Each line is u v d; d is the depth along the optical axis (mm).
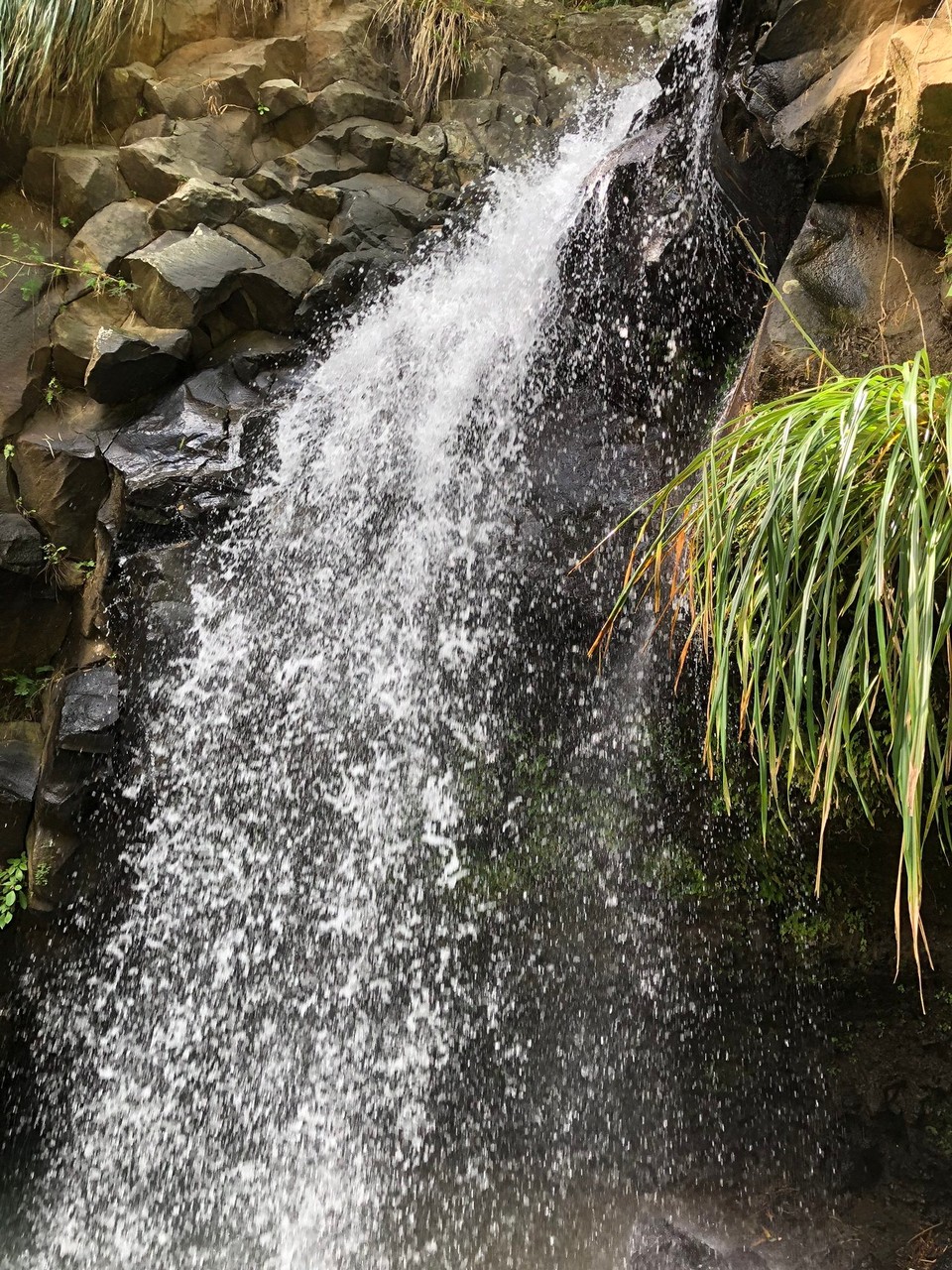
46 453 3615
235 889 3277
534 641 3324
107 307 3895
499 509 3568
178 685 3346
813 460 1874
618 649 3152
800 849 2639
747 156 3064
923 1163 2533
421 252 4250
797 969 2682
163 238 4000
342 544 3674
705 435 3230
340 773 3377
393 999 3156
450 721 3342
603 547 3299
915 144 2381
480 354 3898
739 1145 2795
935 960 2477
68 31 4207
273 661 3477
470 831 3191
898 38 2504
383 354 4020
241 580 3516
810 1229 2629
